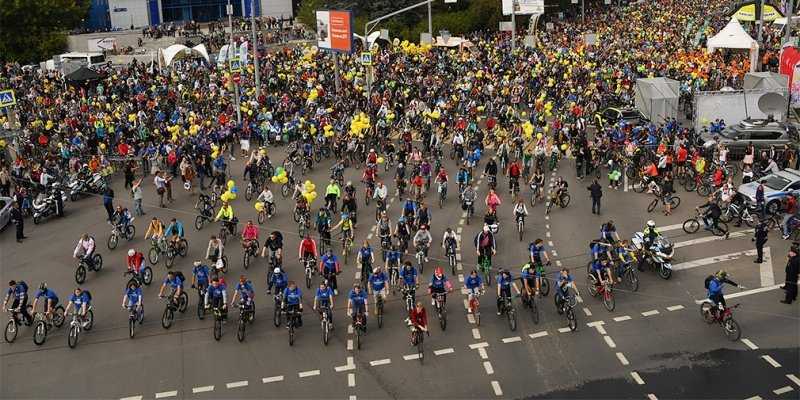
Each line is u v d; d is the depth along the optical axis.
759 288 34.66
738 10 92.25
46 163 54.44
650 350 29.48
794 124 59.81
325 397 26.92
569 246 40.50
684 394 26.31
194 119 64.50
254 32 74.62
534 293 32.28
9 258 41.72
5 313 34.84
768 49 94.38
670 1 186.00
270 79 83.62
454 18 131.12
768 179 44.78
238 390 27.56
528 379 27.70
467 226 44.22
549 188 51.06
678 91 65.25
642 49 102.88
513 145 57.19
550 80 77.50
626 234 41.69
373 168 51.84
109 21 160.12
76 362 29.98
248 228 39.19
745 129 54.34
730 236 41.16
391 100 73.38
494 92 76.12
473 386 27.33
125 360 30.00
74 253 38.12
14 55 115.56
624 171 53.97
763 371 27.66
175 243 39.50
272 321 33.06
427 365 28.97
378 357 29.72
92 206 50.88
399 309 34.06
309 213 44.44
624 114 64.50
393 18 129.75
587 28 138.25
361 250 35.53
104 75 88.75
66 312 31.77
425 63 93.38
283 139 65.94
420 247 37.69
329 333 31.25
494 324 32.19
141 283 36.59
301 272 38.31
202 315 33.38
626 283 35.62
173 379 28.45
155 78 86.81
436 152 54.69
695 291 34.62
